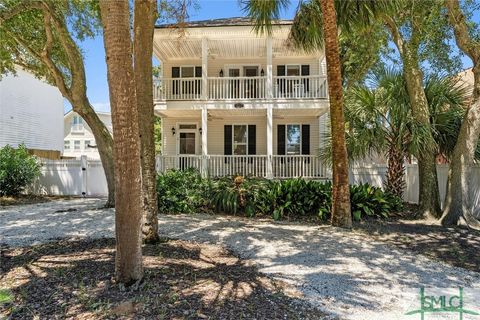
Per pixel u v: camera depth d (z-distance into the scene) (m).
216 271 4.42
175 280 3.92
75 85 9.30
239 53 15.20
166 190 9.58
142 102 5.53
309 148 15.72
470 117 7.98
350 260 5.27
